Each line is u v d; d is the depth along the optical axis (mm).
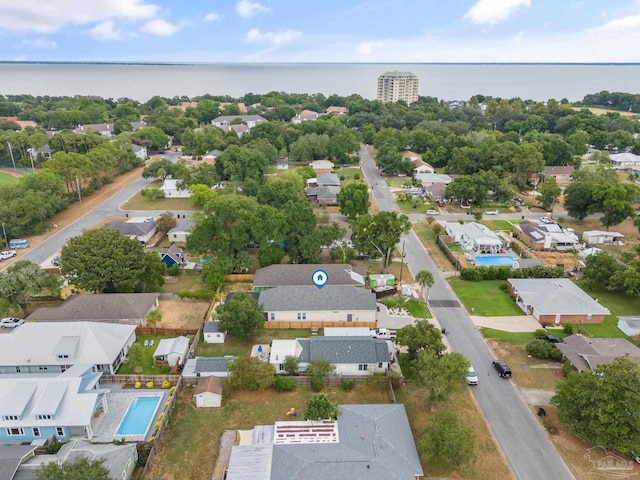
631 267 67438
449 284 73250
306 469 35094
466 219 105562
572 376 42156
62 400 42500
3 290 59156
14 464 35844
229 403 46156
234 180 121875
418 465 36281
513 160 127875
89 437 41812
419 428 42906
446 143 156500
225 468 38188
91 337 52219
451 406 46062
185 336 58281
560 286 65500
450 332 59438
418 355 47812
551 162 149875
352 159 164375
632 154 157625
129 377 50250
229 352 55312
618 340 53750
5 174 139375
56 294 64562
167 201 116875
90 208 110562
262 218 74875
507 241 88938
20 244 87000
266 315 60938
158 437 41000
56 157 113688
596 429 38219
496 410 45594
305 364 51031
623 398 38188
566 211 111938
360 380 49906
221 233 72188
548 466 38812
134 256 65750
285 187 100312
